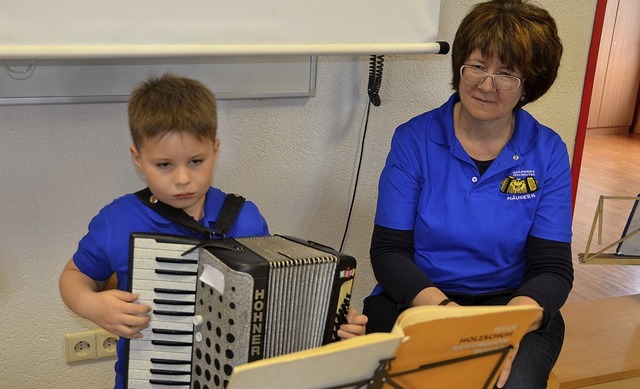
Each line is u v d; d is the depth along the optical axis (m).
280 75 2.01
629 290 3.53
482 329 1.17
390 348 1.08
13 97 1.74
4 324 1.93
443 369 1.21
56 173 1.87
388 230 1.76
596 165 5.66
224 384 1.30
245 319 1.25
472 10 1.69
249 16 1.75
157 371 1.38
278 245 1.38
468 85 1.62
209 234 1.44
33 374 2.00
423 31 1.95
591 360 1.96
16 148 1.82
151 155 1.38
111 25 1.62
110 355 2.06
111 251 1.46
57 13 1.57
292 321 1.30
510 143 1.72
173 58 1.84
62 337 2.00
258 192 2.12
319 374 1.05
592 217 4.42
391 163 1.79
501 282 1.78
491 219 1.71
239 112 2.02
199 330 1.34
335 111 2.14
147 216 1.46
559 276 1.68
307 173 2.16
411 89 2.22
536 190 1.73
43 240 1.91
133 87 1.85
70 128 1.85
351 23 1.86
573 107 2.51
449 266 1.75
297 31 1.81
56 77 1.77
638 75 6.64
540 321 1.60
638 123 6.74
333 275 1.31
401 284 1.65
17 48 1.54
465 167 1.72
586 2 2.38
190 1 1.68
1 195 1.83
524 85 1.66
